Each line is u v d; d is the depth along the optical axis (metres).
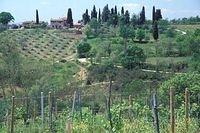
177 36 145.00
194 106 24.44
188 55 106.69
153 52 118.00
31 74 66.44
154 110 18.05
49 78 69.69
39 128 23.84
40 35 157.62
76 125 22.67
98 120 24.72
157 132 17.95
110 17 187.88
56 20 198.75
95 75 87.19
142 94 36.75
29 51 137.12
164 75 82.12
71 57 132.50
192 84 27.89
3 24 173.50
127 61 97.75
